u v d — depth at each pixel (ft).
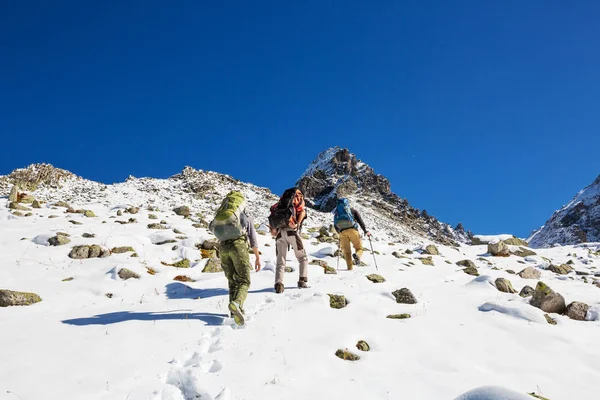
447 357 15.83
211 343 16.21
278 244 24.57
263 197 131.23
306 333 17.30
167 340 16.22
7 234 34.24
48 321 18.53
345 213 31.55
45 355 14.37
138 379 12.91
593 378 14.79
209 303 21.99
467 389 13.34
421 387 13.42
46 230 36.24
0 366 13.26
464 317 20.26
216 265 30.71
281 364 14.47
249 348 15.66
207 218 57.41
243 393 12.43
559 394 13.60
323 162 408.67
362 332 17.75
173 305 21.71
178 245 34.58
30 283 24.20
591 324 20.38
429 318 19.95
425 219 321.52
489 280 26.48
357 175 366.84
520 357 16.24
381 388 13.28
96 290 24.02
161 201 91.86
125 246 32.53
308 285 25.13
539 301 22.08
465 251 53.16
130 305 21.88
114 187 101.45
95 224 41.34
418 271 32.19
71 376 12.84
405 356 15.89
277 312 19.65
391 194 344.90
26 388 11.93
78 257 29.58
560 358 16.29
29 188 80.38
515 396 10.20
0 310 20.06
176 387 12.82
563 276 35.70
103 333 16.92
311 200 311.68
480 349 16.78
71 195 82.48
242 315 17.60
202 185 121.19
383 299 22.53
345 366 14.78
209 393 12.31
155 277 26.86
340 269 32.32
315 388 13.04
